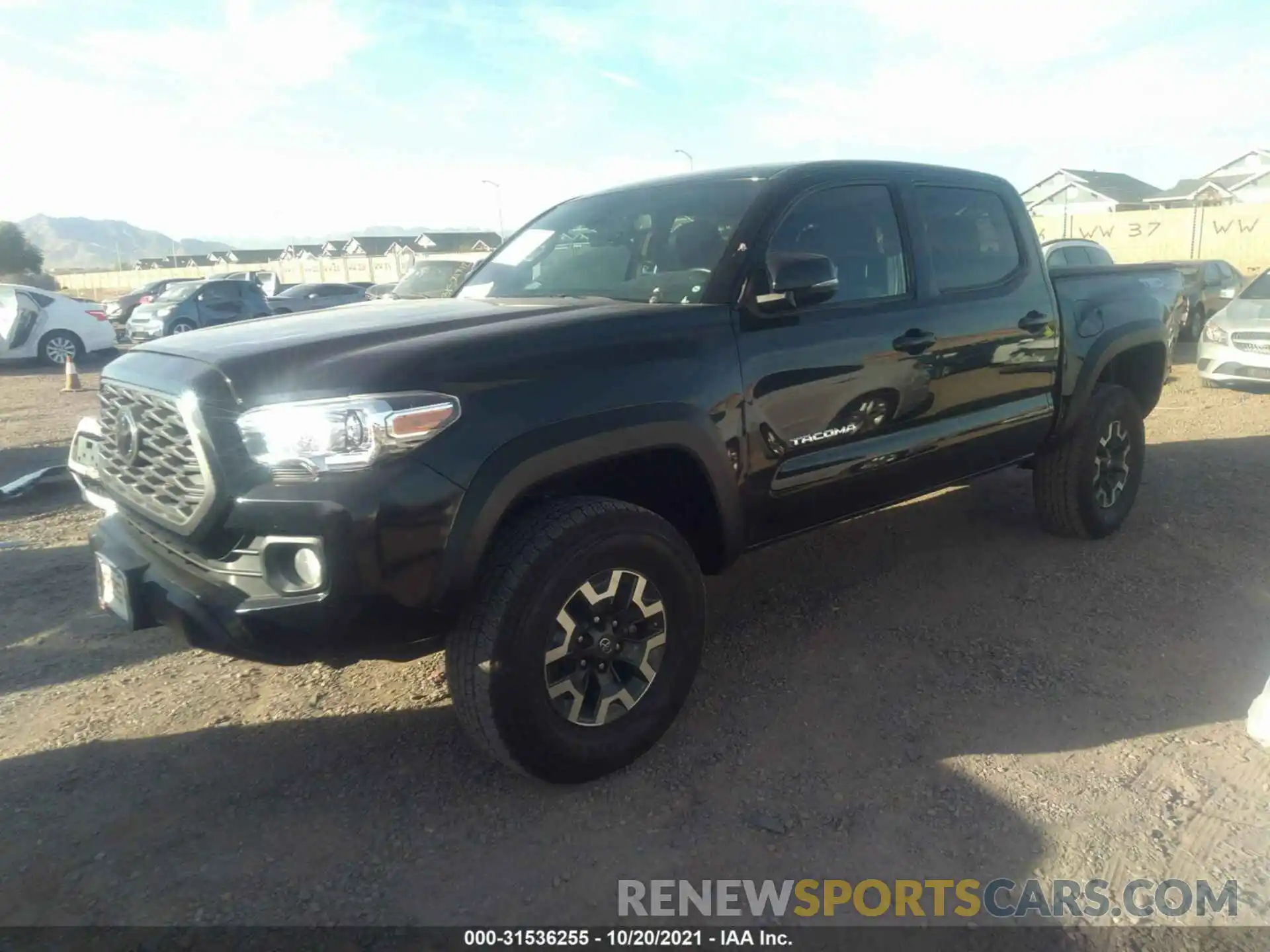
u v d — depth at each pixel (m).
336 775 3.21
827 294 3.54
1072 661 3.93
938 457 4.30
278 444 2.64
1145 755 3.23
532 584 2.84
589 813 2.97
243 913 2.56
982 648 4.06
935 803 2.98
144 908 2.58
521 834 2.87
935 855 2.75
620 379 3.08
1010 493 6.38
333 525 2.59
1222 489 6.38
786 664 3.96
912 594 4.66
